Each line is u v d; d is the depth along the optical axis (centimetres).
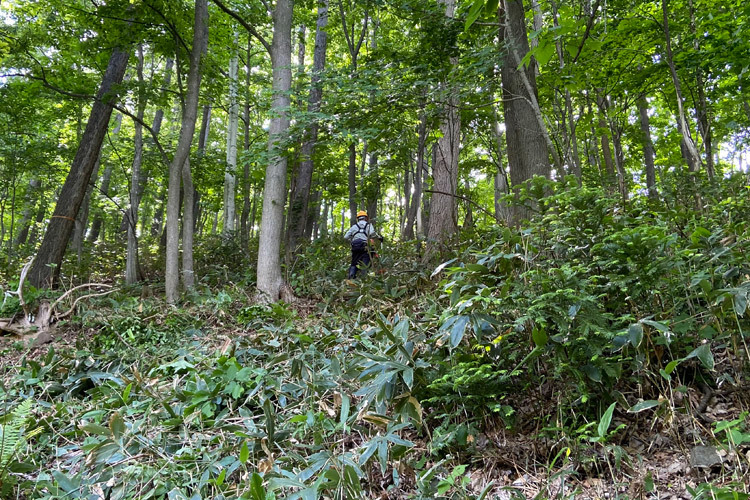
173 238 757
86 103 1153
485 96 720
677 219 325
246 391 347
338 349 403
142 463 265
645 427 246
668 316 249
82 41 892
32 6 898
